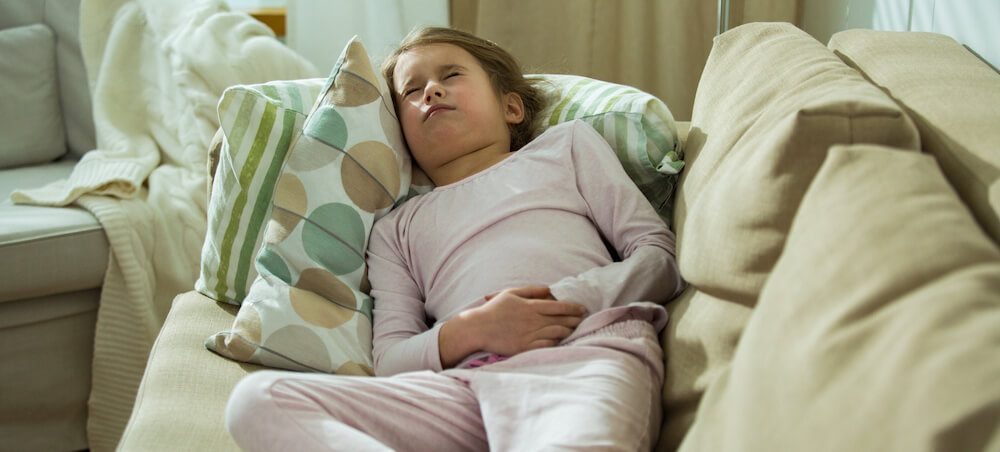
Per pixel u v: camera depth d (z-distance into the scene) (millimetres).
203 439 899
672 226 1213
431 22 2250
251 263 1198
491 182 1205
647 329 914
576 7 2199
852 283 506
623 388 816
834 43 1271
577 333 933
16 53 2088
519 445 783
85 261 1626
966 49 1071
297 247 1110
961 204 574
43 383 1659
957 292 450
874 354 449
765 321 547
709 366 787
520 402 828
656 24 2191
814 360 476
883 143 676
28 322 1621
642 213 1117
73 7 2148
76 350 1685
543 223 1127
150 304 1695
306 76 1965
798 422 463
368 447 750
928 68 965
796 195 700
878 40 1133
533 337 947
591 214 1168
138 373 1685
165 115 1978
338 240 1131
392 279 1159
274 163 1183
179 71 1894
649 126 1233
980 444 374
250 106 1187
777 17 2074
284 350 1045
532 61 2254
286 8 2307
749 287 741
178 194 1788
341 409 817
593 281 1001
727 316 781
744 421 509
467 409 875
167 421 924
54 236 1590
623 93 1296
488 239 1126
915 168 589
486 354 964
